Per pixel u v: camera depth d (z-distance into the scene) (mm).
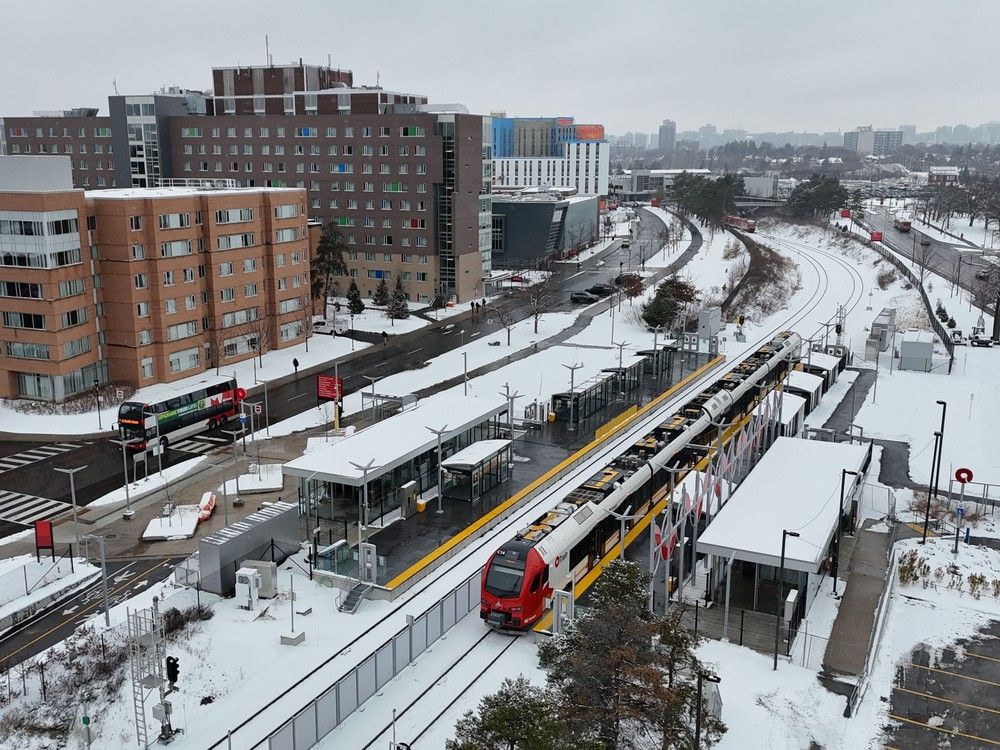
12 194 72188
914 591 45438
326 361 92688
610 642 29969
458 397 63781
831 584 46094
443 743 31906
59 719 33625
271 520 46688
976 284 139750
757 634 40812
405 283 127062
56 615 42406
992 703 35688
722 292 135000
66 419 72125
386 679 36125
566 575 43344
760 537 43250
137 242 78562
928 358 91438
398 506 52562
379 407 74875
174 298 82250
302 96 130500
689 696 29609
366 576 44125
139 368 79938
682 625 41344
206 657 37969
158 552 49344
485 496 56031
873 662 37875
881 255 169250
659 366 90000
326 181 128625
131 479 60438
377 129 123875
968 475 53906
